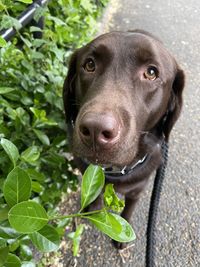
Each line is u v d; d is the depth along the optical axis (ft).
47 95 1.00
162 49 0.92
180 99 1.00
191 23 2.72
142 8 2.83
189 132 1.66
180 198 1.34
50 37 1.22
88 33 1.65
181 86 0.98
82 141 0.71
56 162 0.95
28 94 1.01
